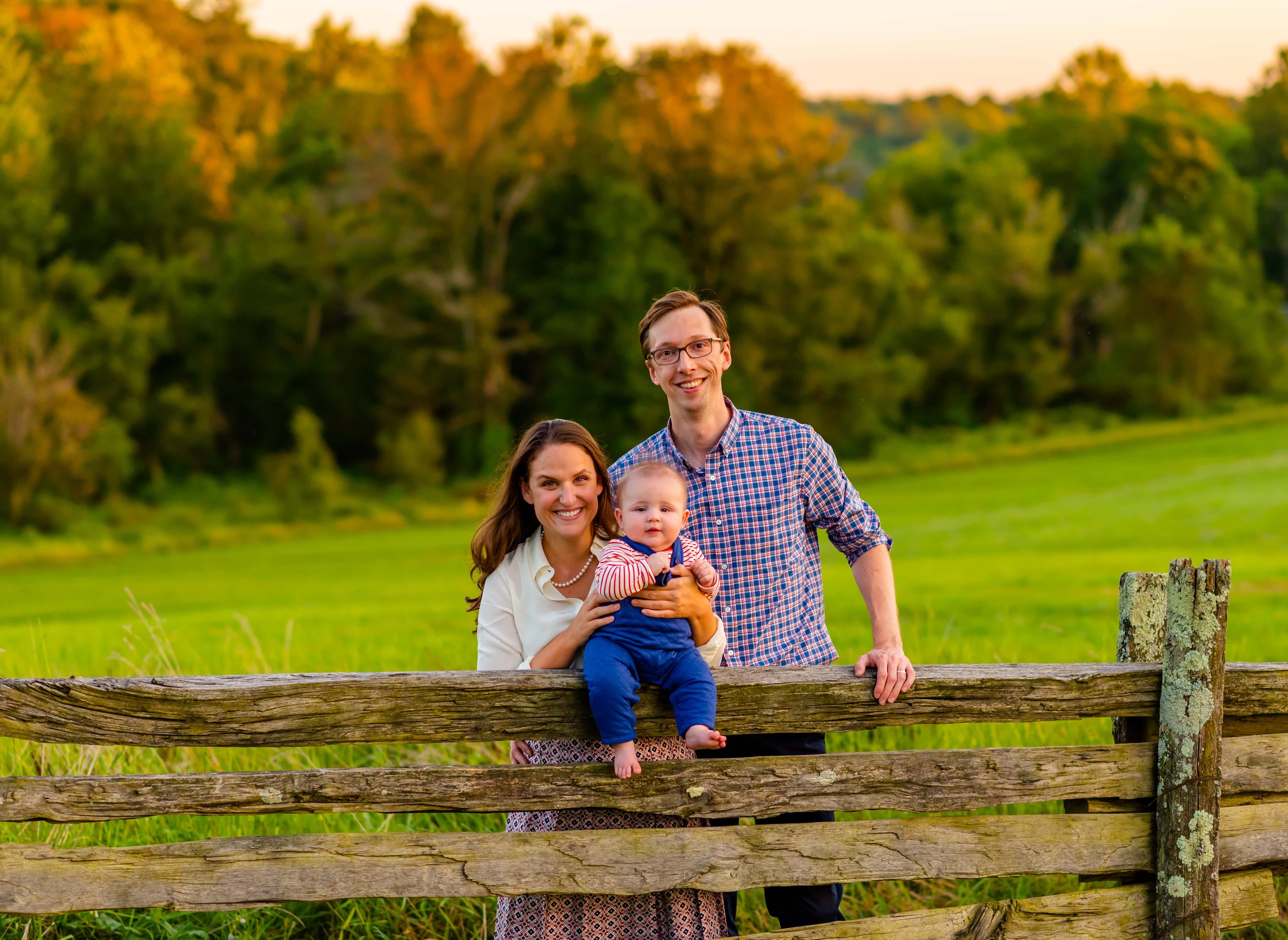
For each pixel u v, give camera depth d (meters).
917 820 3.39
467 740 3.13
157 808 2.95
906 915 3.39
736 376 53.34
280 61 69.62
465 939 4.37
